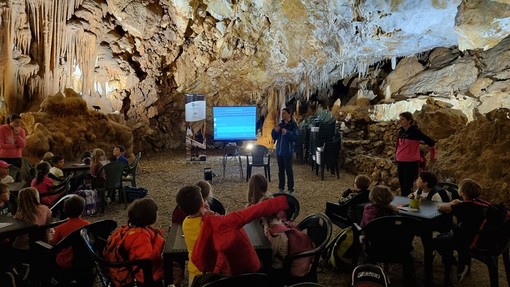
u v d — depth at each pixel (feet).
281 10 41.14
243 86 54.29
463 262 13.10
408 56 49.29
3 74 32.45
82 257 10.61
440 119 27.66
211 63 48.67
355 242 12.48
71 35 38.17
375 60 47.73
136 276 9.66
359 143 36.52
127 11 41.11
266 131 55.77
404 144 18.74
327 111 39.70
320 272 13.48
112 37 42.45
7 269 11.14
